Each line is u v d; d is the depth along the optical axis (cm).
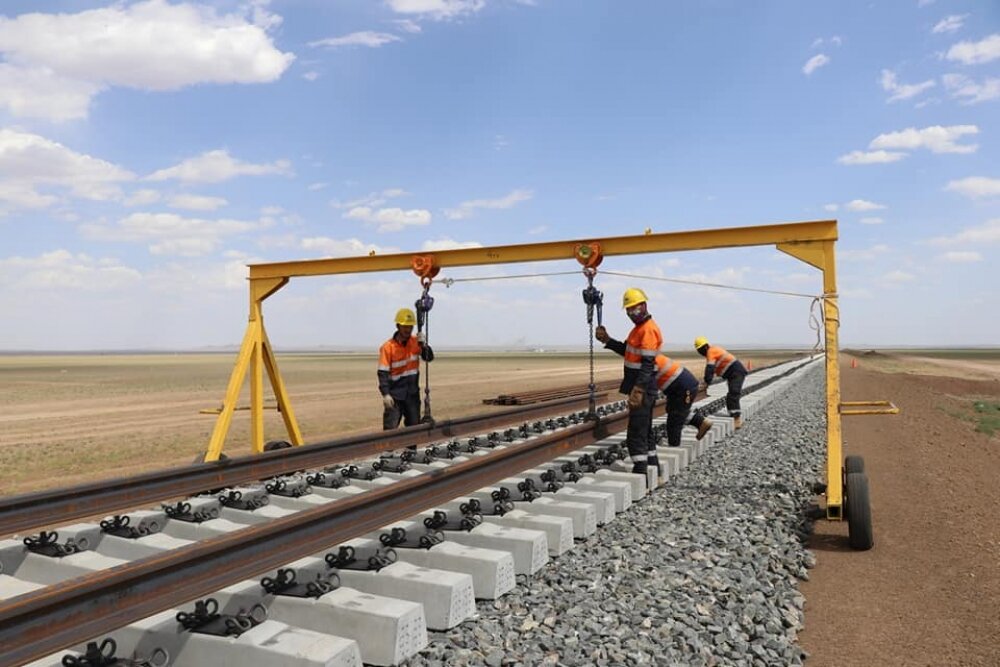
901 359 9769
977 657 399
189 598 333
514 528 545
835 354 672
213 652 354
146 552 532
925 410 2148
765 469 953
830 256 673
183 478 625
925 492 866
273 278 901
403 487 492
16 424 1766
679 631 411
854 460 679
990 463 1155
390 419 906
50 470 1080
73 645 283
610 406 1691
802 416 1695
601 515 642
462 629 412
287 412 926
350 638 378
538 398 2294
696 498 764
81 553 513
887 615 464
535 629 416
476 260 845
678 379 960
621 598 463
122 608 303
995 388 3778
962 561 577
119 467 1108
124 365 8056
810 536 654
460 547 490
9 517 489
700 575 511
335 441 780
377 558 445
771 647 402
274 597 404
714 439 1178
